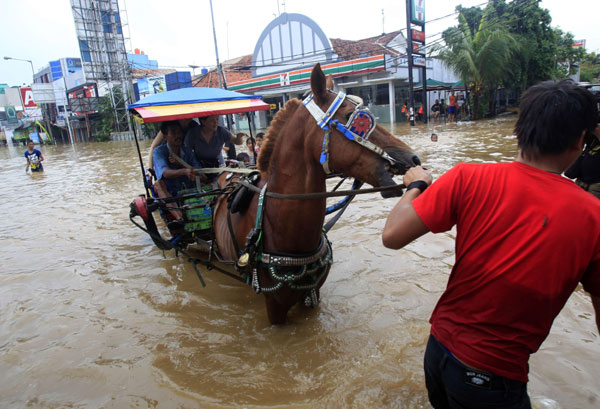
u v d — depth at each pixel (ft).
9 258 18.85
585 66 151.84
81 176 44.37
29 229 23.67
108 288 15.14
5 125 190.19
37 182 42.39
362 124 7.80
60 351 11.26
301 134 8.82
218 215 13.25
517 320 5.24
